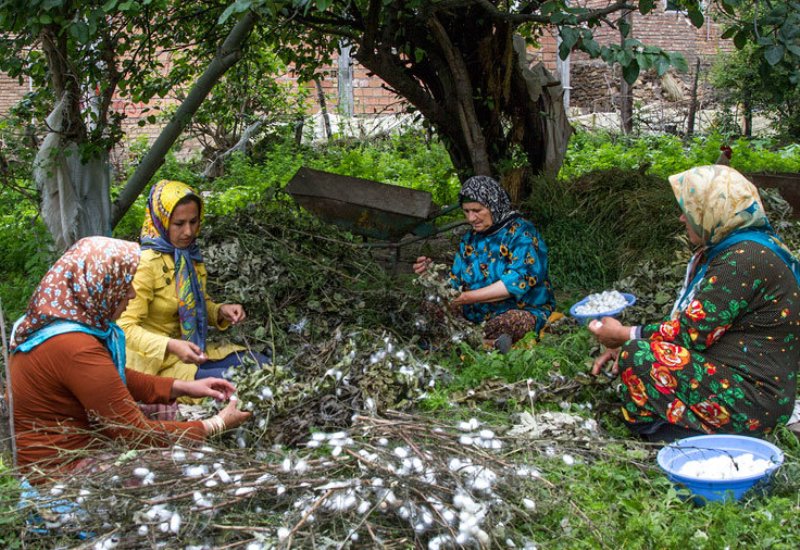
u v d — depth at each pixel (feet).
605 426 13.99
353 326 16.72
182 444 11.82
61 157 21.47
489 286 18.21
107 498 10.24
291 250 19.07
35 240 23.75
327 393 13.38
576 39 15.61
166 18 23.80
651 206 22.67
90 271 11.51
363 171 39.01
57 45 20.72
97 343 11.57
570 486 11.40
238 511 10.66
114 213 23.32
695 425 12.78
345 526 10.08
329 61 27.02
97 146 21.72
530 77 24.04
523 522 10.75
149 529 9.91
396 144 46.44
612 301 16.71
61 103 21.36
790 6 15.29
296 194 21.61
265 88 46.70
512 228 18.52
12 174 22.39
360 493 10.25
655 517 10.76
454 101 23.66
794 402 12.90
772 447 11.73
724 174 12.63
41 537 10.37
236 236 18.80
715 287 12.51
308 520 9.86
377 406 13.23
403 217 21.61
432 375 14.82
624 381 13.26
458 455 11.16
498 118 24.32
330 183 21.90
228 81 35.83
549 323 18.44
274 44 29.25
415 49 23.43
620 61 15.40
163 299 15.71
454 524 9.88
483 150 23.45
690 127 57.47
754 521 10.68
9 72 22.44
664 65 15.24
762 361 12.65
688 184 12.76
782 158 40.47
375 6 20.62
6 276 25.66
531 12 21.58
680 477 11.41
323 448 12.62
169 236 15.80
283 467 10.65
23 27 19.21
